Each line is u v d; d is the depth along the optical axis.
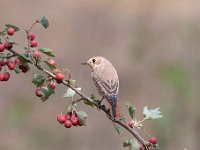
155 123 15.35
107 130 17.45
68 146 16.98
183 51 20.84
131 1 23.73
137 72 20.02
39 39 21.98
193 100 16.41
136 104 18.52
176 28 22.27
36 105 18.20
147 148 6.99
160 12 23.09
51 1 23.83
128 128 7.09
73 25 22.77
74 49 21.48
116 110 7.32
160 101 18.06
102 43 21.89
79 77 19.70
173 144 15.22
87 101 7.18
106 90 8.73
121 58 20.86
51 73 7.01
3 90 18.66
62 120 7.13
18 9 23.27
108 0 23.88
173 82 17.41
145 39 21.72
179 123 15.59
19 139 16.95
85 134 17.33
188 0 23.41
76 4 23.81
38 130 17.27
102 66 9.12
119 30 22.47
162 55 20.75
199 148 15.30
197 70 18.61
